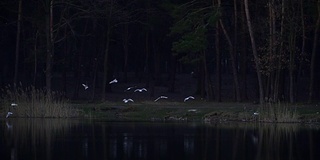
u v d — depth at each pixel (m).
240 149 27.25
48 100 44.59
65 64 62.69
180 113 44.56
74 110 44.75
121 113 46.06
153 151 26.52
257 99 58.72
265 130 34.91
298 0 49.34
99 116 44.88
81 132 33.66
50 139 30.38
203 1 54.44
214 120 42.06
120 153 25.86
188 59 55.62
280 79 53.69
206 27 54.19
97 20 60.69
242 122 40.72
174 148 27.41
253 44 47.91
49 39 52.34
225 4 55.50
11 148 27.27
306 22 52.38
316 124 38.94
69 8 55.81
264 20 51.06
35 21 54.72
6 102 44.84
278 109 40.94
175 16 53.44
